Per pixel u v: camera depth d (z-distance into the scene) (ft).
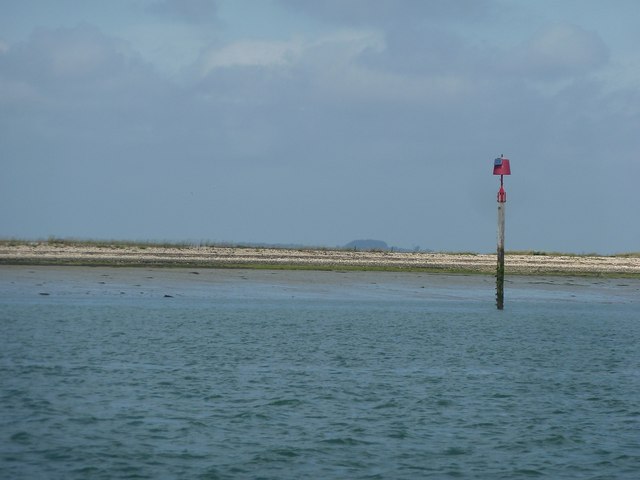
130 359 219.41
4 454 127.03
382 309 368.68
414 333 291.79
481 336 288.92
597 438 144.87
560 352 255.09
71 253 533.14
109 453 128.98
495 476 122.83
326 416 156.56
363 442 139.13
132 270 482.28
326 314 343.46
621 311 387.34
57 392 173.06
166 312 332.60
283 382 190.49
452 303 402.31
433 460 130.00
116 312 327.47
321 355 234.99
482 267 587.27
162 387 181.16
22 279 425.28
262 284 451.94
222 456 129.08
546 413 164.04
